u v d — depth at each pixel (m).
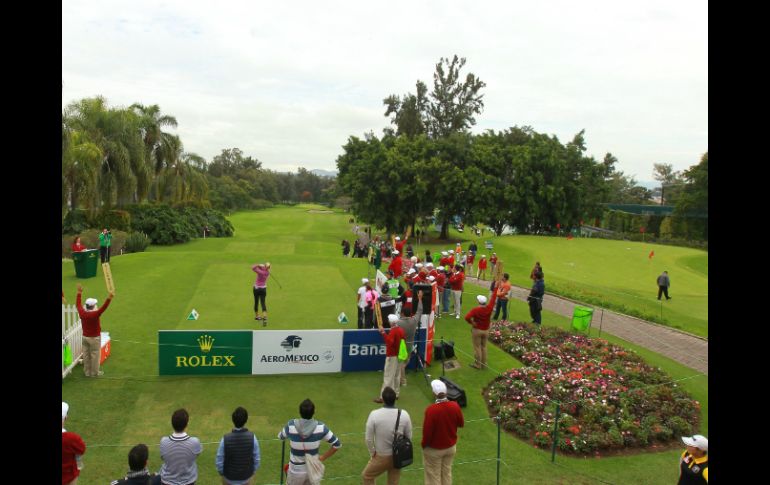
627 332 19.45
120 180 38.78
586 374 13.47
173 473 6.48
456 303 19.06
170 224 44.97
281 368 12.81
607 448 10.43
